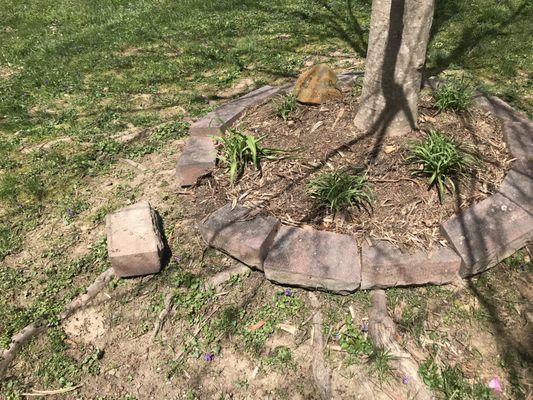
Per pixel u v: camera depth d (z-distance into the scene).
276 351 2.38
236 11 6.95
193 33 6.30
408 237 2.59
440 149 2.89
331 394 2.17
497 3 6.16
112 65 5.55
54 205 3.43
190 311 2.59
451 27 5.63
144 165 3.75
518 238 2.54
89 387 2.31
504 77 4.46
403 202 2.78
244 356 2.38
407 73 2.91
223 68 5.25
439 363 2.23
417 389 2.14
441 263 2.45
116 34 6.46
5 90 5.12
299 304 2.56
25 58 5.98
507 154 3.08
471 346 2.29
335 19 6.30
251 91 4.49
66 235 3.16
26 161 3.92
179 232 3.05
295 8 6.83
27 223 3.28
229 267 2.80
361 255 2.52
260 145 3.34
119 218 2.89
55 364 2.41
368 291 2.56
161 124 4.27
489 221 2.59
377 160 3.03
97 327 2.58
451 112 3.44
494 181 2.87
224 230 2.74
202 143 3.51
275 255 2.57
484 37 5.26
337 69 4.89
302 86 3.67
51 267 2.93
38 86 5.21
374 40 2.89
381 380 2.19
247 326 2.49
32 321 2.61
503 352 2.26
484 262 2.50
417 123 3.26
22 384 2.34
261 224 2.75
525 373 2.17
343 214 2.75
